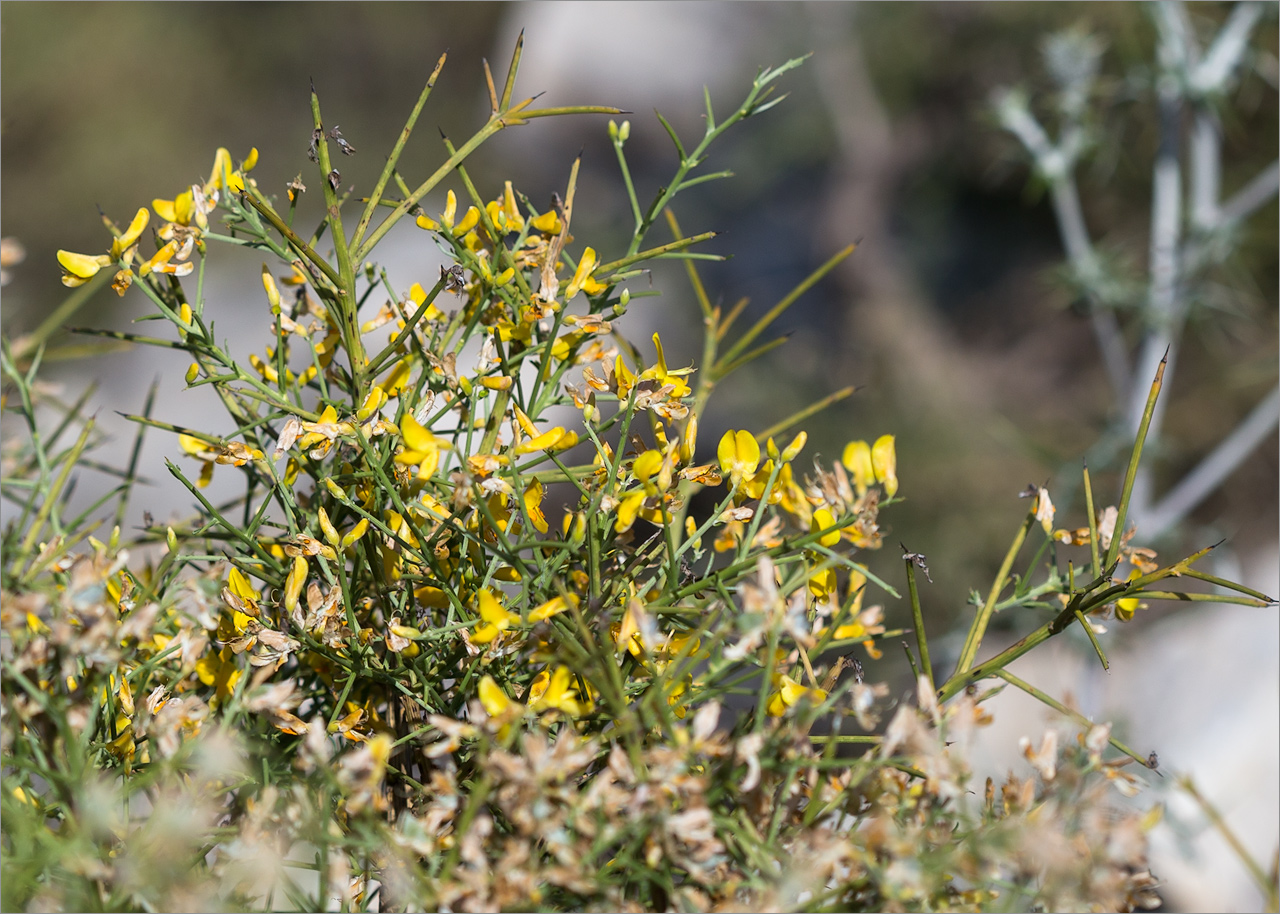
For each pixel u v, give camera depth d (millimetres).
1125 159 3205
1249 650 2305
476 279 841
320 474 834
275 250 828
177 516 857
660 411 820
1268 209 3113
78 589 786
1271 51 2758
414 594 827
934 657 1947
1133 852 772
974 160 4004
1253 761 2027
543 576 811
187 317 827
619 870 796
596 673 792
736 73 4508
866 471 828
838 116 4242
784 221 4340
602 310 847
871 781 790
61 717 784
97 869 777
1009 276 3980
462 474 803
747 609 786
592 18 4766
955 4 3910
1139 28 2633
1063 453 3217
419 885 779
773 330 4008
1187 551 2467
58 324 873
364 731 823
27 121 5441
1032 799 783
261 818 781
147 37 5867
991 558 2918
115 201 5406
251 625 812
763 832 789
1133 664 2443
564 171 4852
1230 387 3133
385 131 5863
